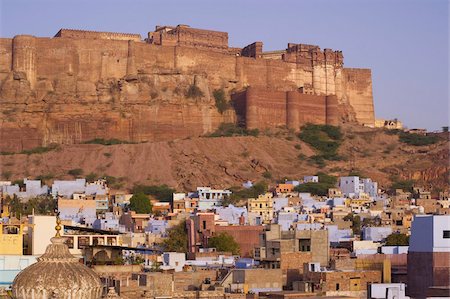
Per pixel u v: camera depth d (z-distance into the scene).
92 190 193.88
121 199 189.00
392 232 129.12
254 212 170.12
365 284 72.00
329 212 166.25
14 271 62.47
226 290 71.94
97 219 148.12
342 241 117.44
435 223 69.25
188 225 132.25
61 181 199.12
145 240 124.88
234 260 95.19
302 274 76.25
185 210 177.50
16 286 35.56
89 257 75.50
